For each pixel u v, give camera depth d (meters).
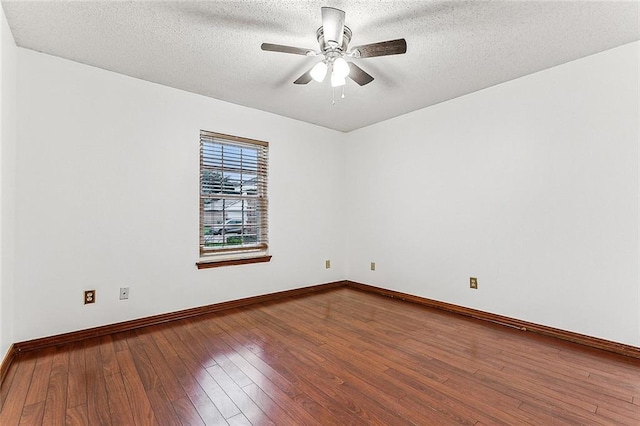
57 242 2.51
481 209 3.16
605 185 2.43
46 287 2.45
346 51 2.19
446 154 3.46
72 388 1.85
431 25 2.10
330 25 1.81
